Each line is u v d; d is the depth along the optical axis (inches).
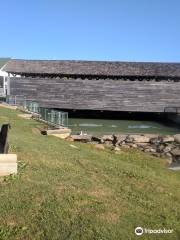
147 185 419.5
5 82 2230.6
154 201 361.4
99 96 2059.5
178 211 348.2
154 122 2043.6
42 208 307.4
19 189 338.3
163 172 590.6
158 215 327.3
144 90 2041.1
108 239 272.5
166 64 2172.7
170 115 2089.1
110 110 2055.9
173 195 402.0
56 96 2074.3
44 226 282.2
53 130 852.6
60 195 335.3
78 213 305.3
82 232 277.9
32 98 2082.9
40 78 2079.2
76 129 1619.1
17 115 1151.6
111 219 303.0
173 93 2032.5
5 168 370.0
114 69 2123.5
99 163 493.0
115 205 331.3
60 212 303.1
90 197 340.8
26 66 2167.8
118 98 2052.2
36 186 349.4
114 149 798.5
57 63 2191.2
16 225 281.4
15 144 518.9
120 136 1102.4
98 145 825.5
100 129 1675.7
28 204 311.6
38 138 676.7
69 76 2119.8
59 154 506.9
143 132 1610.5
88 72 2095.2
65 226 284.2
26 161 426.3
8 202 312.0
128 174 453.1
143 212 327.3
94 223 291.9
